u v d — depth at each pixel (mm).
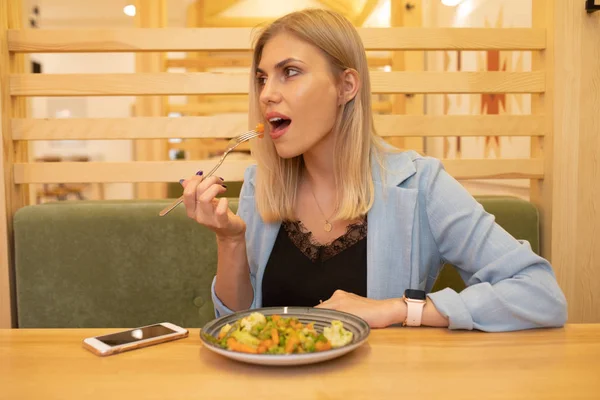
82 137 1648
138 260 1575
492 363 689
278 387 618
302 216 1231
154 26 2262
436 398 585
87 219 1566
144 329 826
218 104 3250
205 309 1584
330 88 1089
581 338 802
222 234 1121
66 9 5750
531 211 1626
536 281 913
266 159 1223
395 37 1643
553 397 587
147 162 1671
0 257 1589
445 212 1118
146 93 1645
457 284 1632
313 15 1095
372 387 615
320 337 695
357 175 1154
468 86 1665
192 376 653
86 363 700
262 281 1218
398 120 1685
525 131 1682
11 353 739
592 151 1642
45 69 6469
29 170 1646
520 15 2191
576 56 1627
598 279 1660
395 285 1146
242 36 1625
